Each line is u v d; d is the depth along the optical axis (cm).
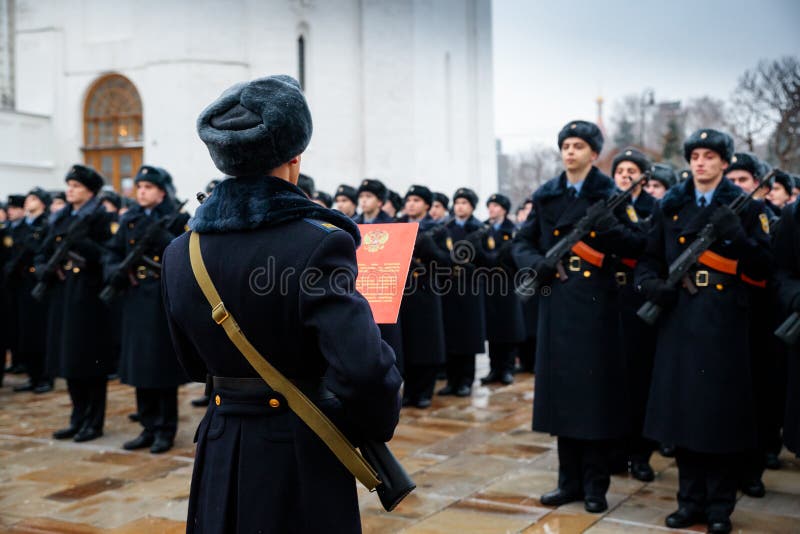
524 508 417
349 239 192
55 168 1941
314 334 190
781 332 360
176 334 216
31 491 460
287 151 197
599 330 406
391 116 1911
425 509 417
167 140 1802
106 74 1902
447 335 739
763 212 384
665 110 3297
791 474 484
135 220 555
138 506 433
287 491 191
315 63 1903
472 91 2277
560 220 418
